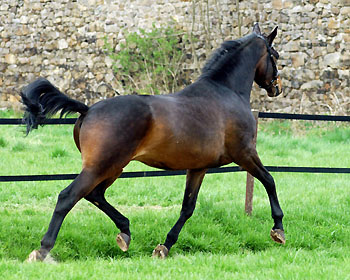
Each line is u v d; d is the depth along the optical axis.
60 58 31.22
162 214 12.03
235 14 28.77
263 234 11.20
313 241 11.09
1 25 31.92
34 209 12.62
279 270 8.57
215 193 14.52
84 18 30.69
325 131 25.61
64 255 9.43
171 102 8.92
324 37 27.77
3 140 20.05
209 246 10.50
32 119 8.50
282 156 20.30
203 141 9.05
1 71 31.98
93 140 8.38
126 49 29.70
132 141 8.49
